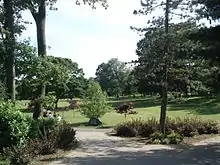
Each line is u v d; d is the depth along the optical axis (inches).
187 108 2039.9
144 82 951.0
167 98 927.0
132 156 661.3
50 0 991.0
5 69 967.0
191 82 887.7
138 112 1962.4
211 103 2159.2
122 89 4527.6
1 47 928.3
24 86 993.5
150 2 893.8
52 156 613.6
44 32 975.0
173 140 850.1
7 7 941.2
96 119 1424.7
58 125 741.9
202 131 1039.0
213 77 759.1
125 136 1002.7
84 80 2001.7
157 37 878.4
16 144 565.0
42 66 931.3
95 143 832.9
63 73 998.4
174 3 867.4
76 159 606.9
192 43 816.9
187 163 598.9
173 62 881.5
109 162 596.4
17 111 589.3
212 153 702.5
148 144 836.0
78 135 1018.7
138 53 945.5
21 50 959.6
